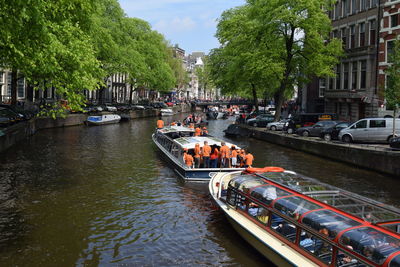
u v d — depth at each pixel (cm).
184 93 13062
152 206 1347
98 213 1263
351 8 3512
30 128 3009
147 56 5741
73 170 1870
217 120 6184
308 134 2803
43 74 1346
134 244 1031
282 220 902
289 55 3231
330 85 3900
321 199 902
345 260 716
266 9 3089
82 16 1529
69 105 1355
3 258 933
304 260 794
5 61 1238
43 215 1231
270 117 3906
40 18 939
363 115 3397
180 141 1978
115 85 7338
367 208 840
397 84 1884
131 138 3134
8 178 1678
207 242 1048
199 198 1450
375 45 3127
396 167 1752
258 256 965
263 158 2320
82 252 977
